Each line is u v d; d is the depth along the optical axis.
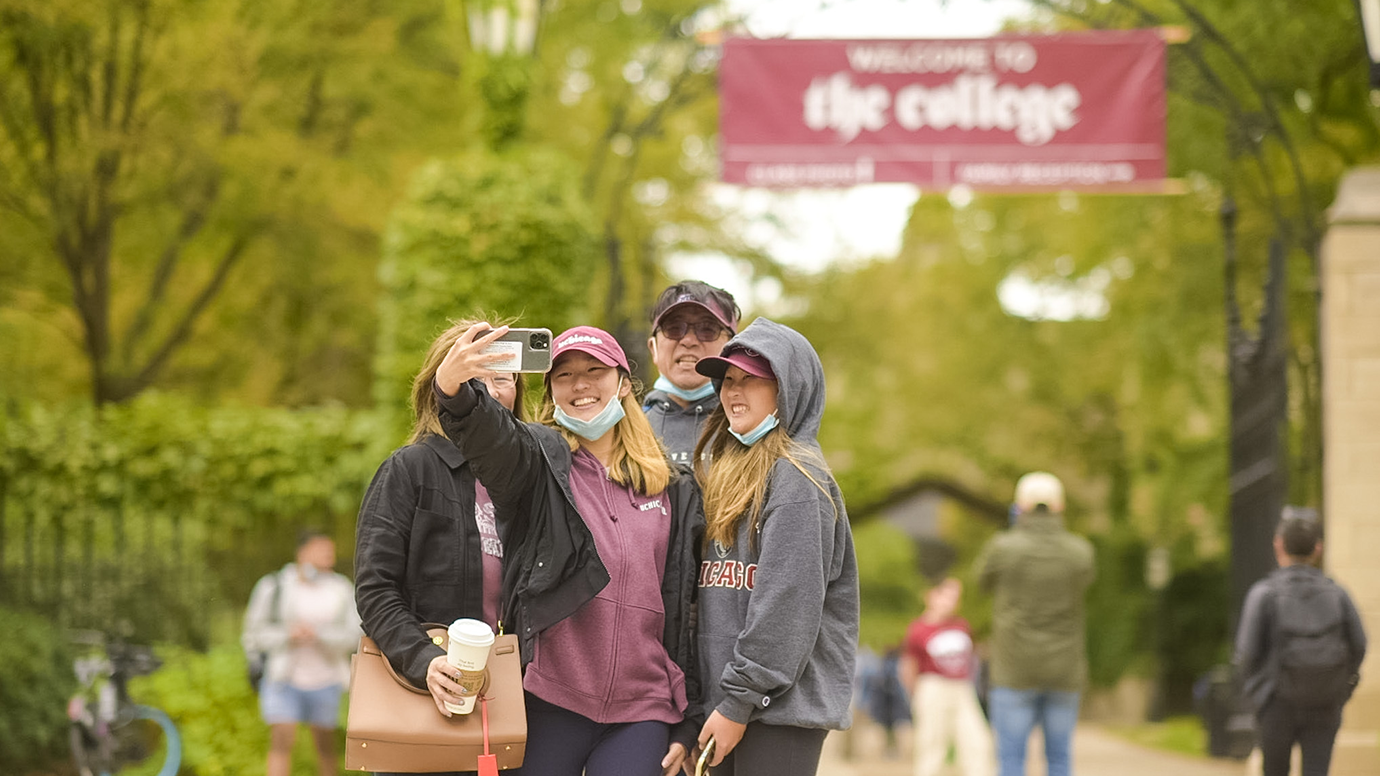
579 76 20.61
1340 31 15.60
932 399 38.59
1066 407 35.28
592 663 4.68
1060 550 9.24
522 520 4.70
